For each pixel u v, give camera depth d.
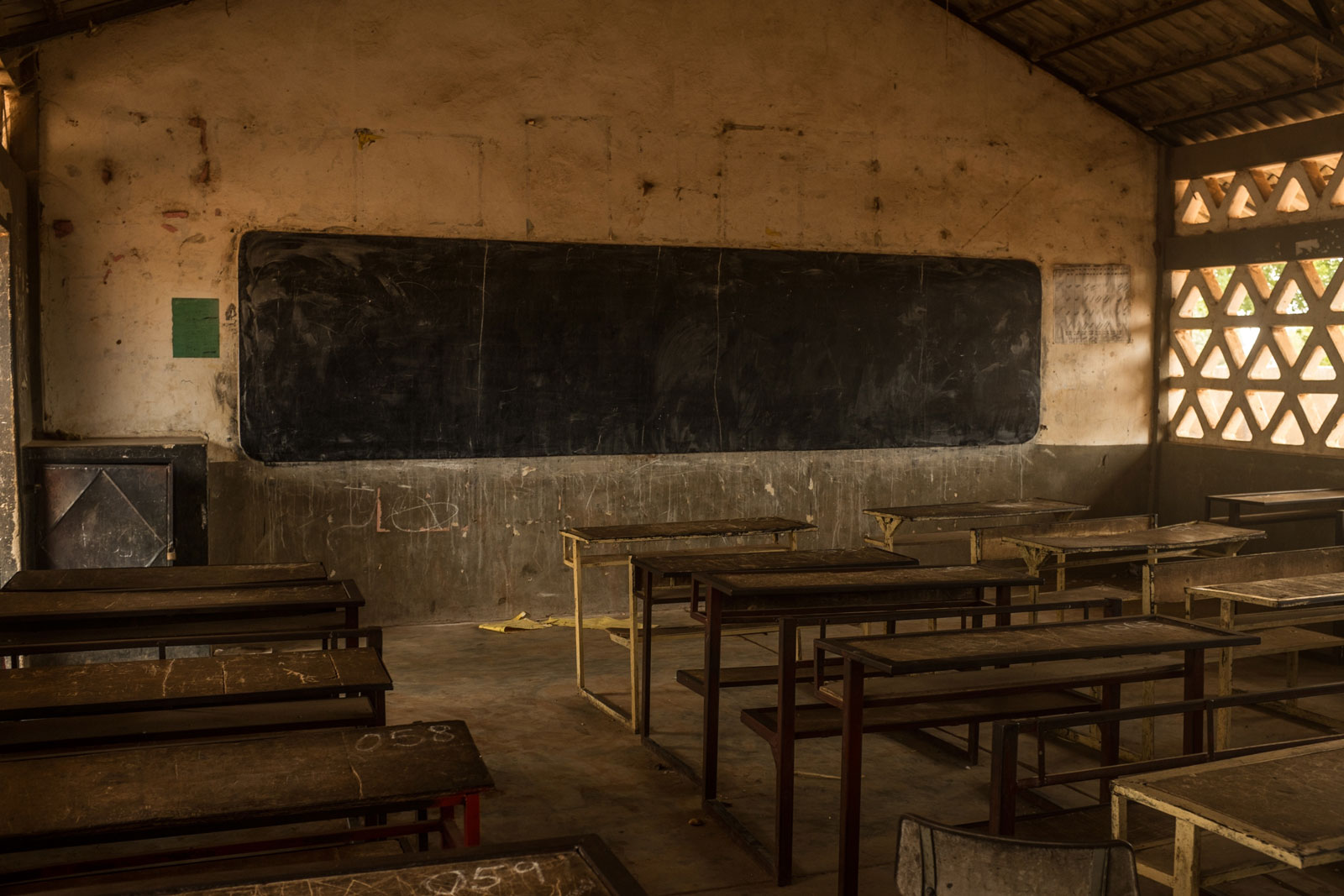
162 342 6.10
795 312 7.31
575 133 6.78
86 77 5.89
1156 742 4.50
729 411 7.21
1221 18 6.58
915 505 7.70
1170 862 2.57
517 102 6.65
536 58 6.67
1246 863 2.34
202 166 6.11
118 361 6.03
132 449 5.50
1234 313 7.70
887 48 7.43
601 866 1.67
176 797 1.99
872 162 7.44
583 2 6.75
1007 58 7.73
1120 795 2.17
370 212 6.41
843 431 7.49
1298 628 5.03
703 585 4.24
